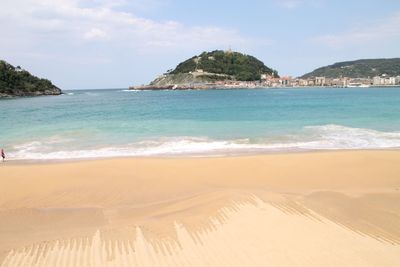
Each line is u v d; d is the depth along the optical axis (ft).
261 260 20.10
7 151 61.62
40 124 99.55
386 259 20.02
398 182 40.68
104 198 36.83
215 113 128.98
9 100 288.92
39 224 29.14
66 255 21.74
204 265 19.83
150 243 23.15
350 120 98.78
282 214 27.50
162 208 32.83
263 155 54.85
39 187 40.37
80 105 200.75
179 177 44.24
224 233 24.16
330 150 59.88
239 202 30.71
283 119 104.22
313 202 30.86
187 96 325.83
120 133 80.12
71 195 37.76
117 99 283.79
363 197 32.81
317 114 118.52
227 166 48.91
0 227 28.35
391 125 87.45
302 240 22.66
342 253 20.80
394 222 26.05
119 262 20.58
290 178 43.27
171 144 66.85
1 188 39.91
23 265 20.45
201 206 31.12
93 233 25.55
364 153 54.80
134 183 41.88
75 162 52.06
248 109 147.64
